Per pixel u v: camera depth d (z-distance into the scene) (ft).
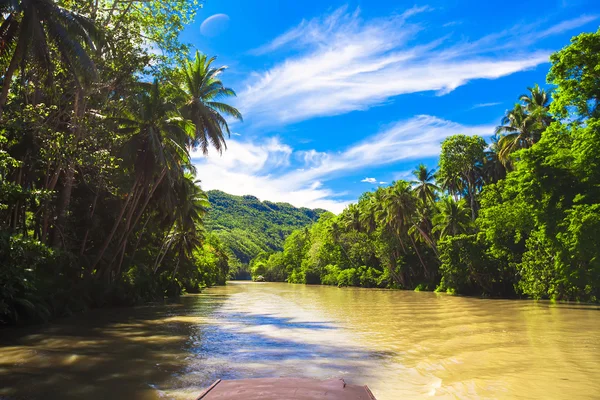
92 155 67.00
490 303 101.91
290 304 103.19
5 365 31.71
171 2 73.56
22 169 69.87
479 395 23.35
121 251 109.40
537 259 106.52
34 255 56.65
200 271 207.82
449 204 163.63
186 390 24.85
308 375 28.78
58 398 23.24
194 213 147.84
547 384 25.39
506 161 149.89
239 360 34.14
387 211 208.54
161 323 61.00
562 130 84.94
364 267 253.44
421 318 67.36
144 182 91.91
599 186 76.54
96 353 36.81
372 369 30.73
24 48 50.24
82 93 67.72
